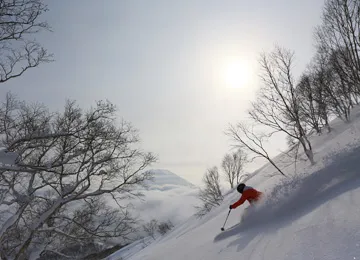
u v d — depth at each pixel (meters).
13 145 8.48
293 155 15.57
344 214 3.40
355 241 2.65
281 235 3.97
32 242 10.62
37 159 10.75
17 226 10.19
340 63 12.45
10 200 8.91
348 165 5.30
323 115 15.41
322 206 4.16
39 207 11.20
